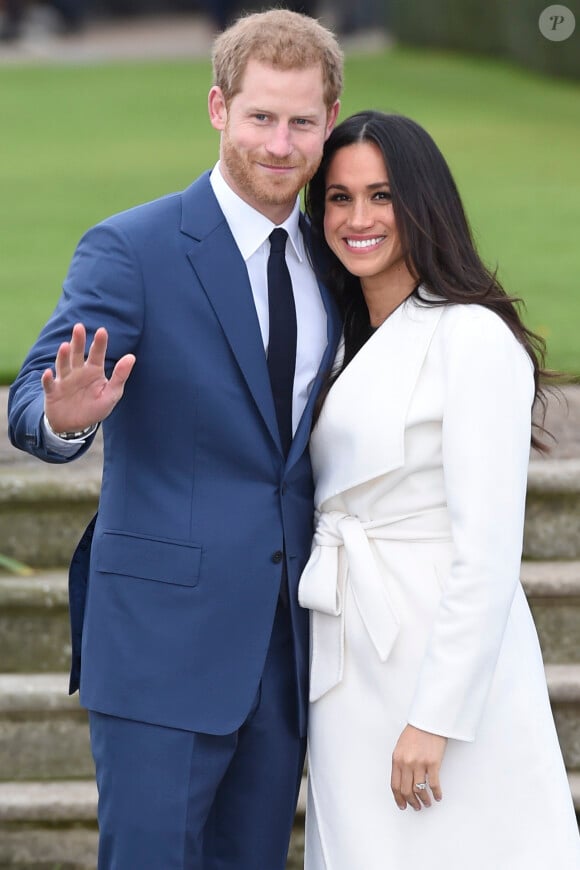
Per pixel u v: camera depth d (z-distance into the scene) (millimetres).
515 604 11008
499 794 10523
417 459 10516
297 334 10969
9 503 15367
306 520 11109
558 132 46125
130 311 10352
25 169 39094
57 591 14656
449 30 68250
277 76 10297
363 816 10664
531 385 10422
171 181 36500
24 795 13797
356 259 10820
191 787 10641
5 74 63344
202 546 10547
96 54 74688
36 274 26234
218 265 10617
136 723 10594
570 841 10578
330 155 10852
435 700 10031
